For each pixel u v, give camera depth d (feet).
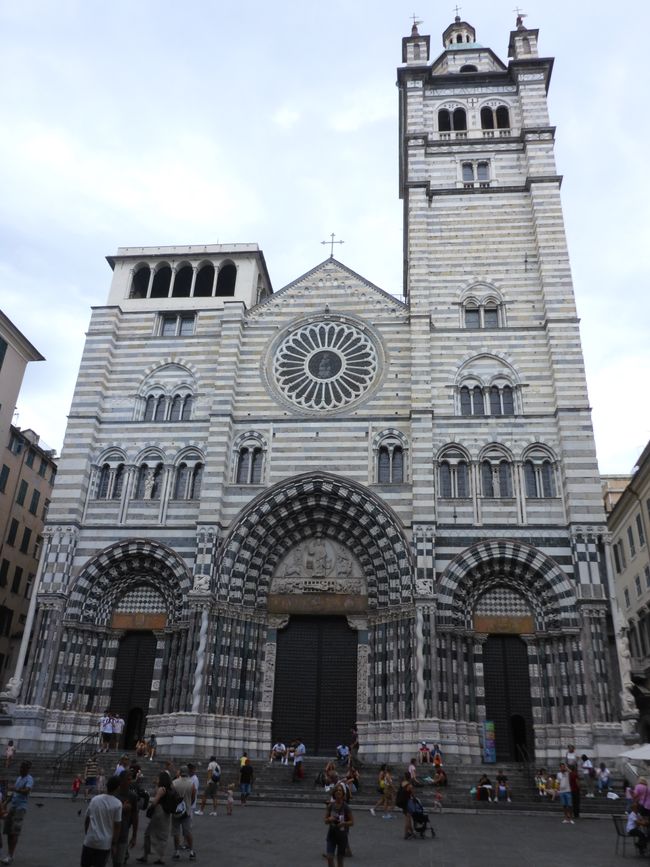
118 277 182.29
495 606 140.46
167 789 63.36
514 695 135.33
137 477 157.07
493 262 169.99
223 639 139.64
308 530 152.05
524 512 143.02
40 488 222.69
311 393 161.48
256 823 86.43
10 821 59.88
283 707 141.69
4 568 200.13
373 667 137.90
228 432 156.04
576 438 146.00
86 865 45.06
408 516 144.25
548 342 157.48
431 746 123.95
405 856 67.56
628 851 72.38
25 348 191.11
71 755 128.26
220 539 146.30
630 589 203.92
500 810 103.45
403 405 156.66
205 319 172.45
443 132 190.90
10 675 201.98
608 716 124.16
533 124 183.83
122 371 168.76
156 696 140.46
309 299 171.12
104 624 147.13
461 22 223.51
